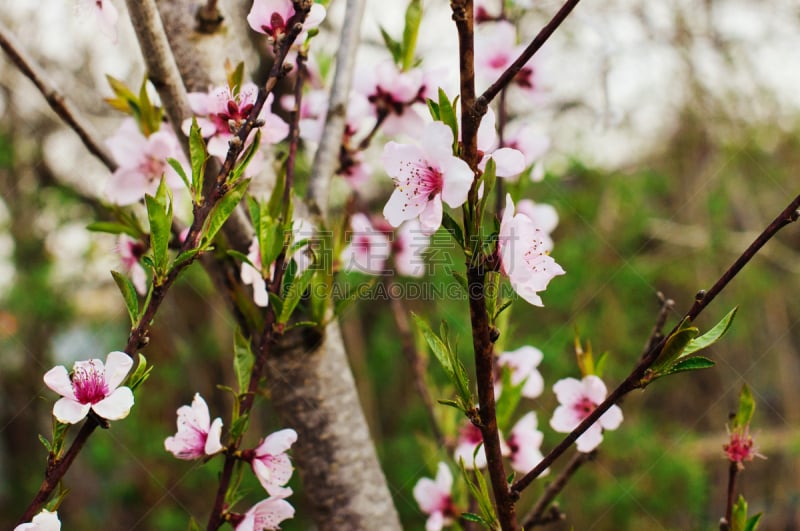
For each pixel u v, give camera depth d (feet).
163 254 1.84
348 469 2.25
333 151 2.40
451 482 2.41
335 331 2.31
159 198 1.86
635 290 8.31
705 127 8.68
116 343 7.86
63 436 1.81
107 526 7.71
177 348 8.20
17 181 7.45
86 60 6.17
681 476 7.19
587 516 7.38
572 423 2.16
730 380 9.50
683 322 1.74
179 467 7.47
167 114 2.20
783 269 10.14
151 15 2.11
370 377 8.47
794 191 9.40
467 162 1.75
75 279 7.67
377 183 5.11
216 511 1.97
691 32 7.70
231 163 1.87
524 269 1.75
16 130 7.35
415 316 1.79
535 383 2.52
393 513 2.30
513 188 2.49
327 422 2.25
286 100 2.62
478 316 1.73
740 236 9.04
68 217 7.48
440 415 2.65
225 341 7.99
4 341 7.80
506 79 1.71
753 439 2.06
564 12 1.68
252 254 2.16
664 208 9.68
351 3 2.50
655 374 1.73
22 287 7.39
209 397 8.20
